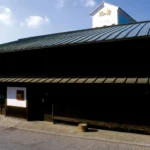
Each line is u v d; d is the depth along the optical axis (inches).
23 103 651.5
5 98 701.9
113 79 492.1
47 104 619.2
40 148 413.7
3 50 686.5
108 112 515.5
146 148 402.6
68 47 572.4
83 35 671.1
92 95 537.6
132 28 620.7
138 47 499.5
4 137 489.7
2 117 692.7
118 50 522.0
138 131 482.0
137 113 481.1
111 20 1170.0
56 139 468.4
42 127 565.6
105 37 533.0
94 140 454.6
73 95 566.9
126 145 420.2
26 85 644.7
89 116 541.3
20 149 409.7
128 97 491.8
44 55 625.0
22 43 821.2
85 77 546.6
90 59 557.3
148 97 470.0
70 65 584.7
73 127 557.0
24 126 583.8
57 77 589.0
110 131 509.7
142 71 492.4
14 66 693.9
